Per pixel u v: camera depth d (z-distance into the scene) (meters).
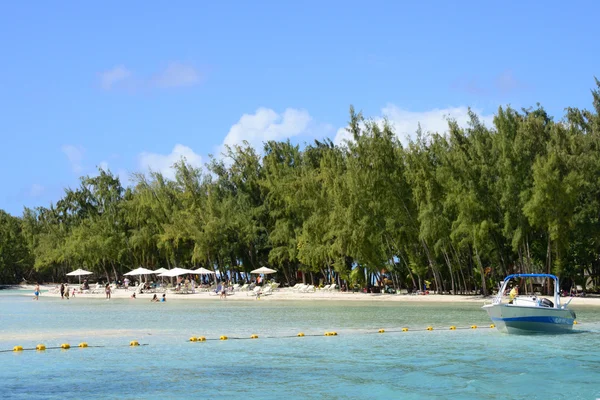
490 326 45.91
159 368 30.11
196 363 31.34
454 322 49.34
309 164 99.69
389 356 33.25
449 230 71.31
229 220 105.06
